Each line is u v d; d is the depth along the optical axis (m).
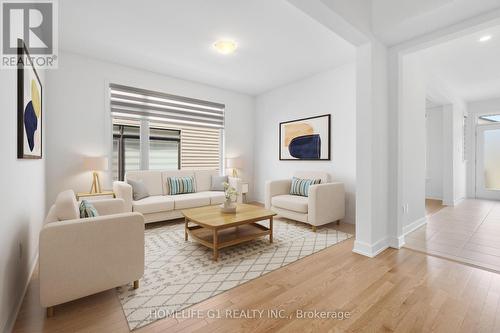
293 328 1.48
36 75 2.39
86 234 1.65
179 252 2.67
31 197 2.21
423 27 2.36
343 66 4.02
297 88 4.81
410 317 1.58
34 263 2.30
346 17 2.16
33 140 2.20
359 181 2.67
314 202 3.37
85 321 1.55
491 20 2.08
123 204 2.66
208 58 3.75
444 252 2.66
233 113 5.51
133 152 4.58
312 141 4.49
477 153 6.41
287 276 2.14
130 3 2.43
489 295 1.83
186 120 4.81
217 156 5.51
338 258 2.52
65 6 2.46
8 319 1.46
